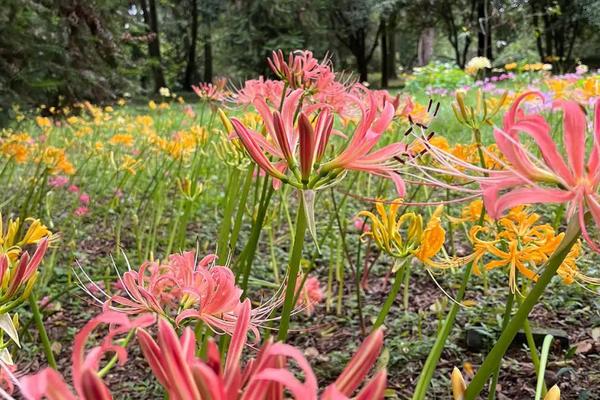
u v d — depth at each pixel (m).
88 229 5.12
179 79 32.72
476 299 3.53
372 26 27.70
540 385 1.72
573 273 1.67
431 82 15.61
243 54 22.39
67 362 3.18
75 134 7.09
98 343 3.35
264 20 22.06
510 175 1.05
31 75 9.14
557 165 0.98
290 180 1.37
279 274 4.14
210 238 4.93
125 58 12.76
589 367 2.80
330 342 3.25
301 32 22.80
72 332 3.47
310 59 2.02
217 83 3.49
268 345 0.65
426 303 3.61
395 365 2.91
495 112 2.15
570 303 3.31
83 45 10.95
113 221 5.39
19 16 8.48
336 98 2.04
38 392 0.58
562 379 2.72
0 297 1.41
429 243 1.71
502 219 1.70
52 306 3.76
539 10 17.56
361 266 4.23
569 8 18.98
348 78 2.37
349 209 5.22
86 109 10.63
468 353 3.01
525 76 8.91
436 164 1.78
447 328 1.91
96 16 10.94
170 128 7.93
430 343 2.99
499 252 1.69
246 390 0.62
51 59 9.71
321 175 1.36
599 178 0.96
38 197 3.96
